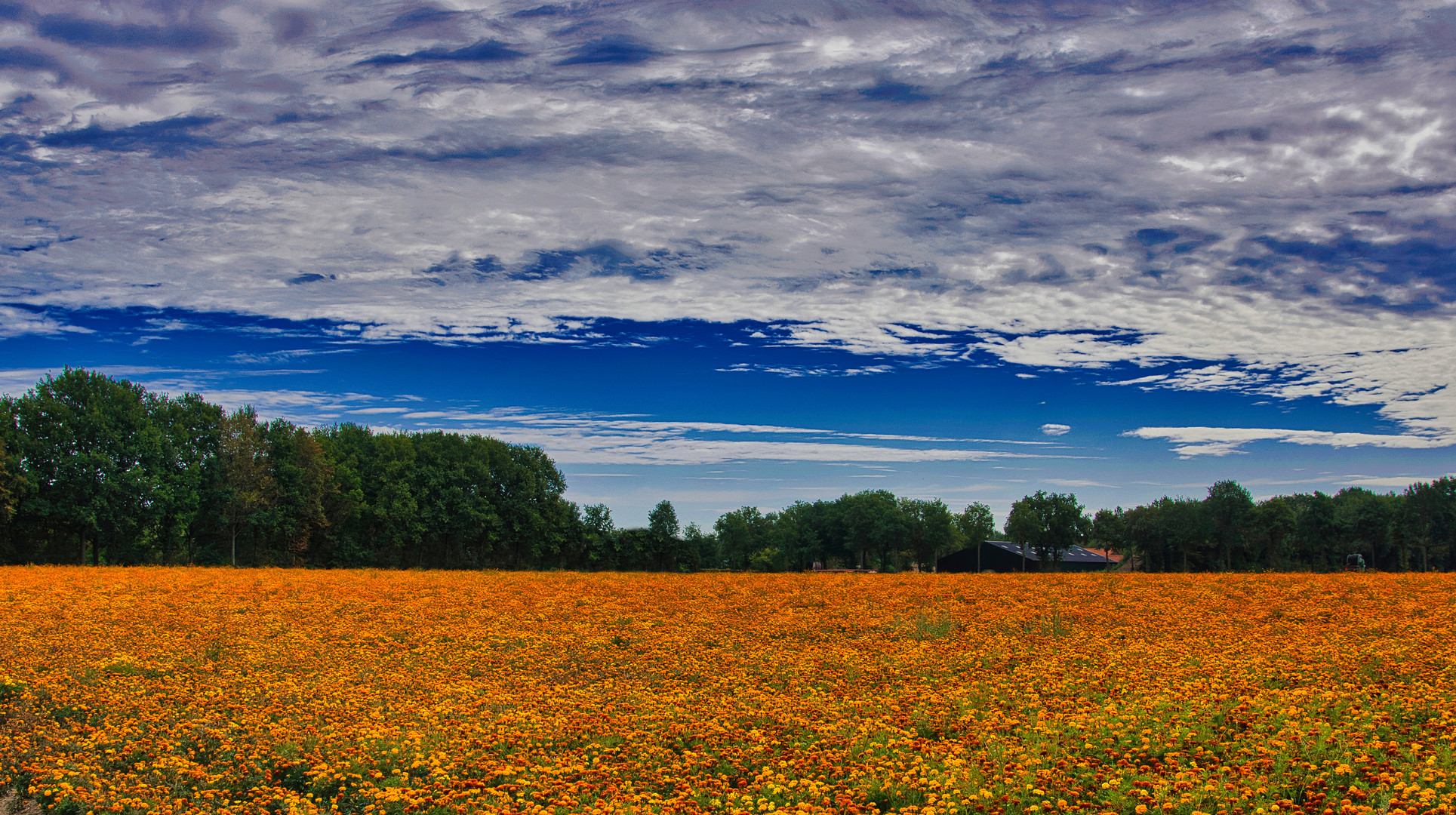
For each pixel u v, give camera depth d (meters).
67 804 11.69
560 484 99.12
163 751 13.61
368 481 90.06
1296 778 10.49
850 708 15.47
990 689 16.12
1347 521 92.19
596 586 43.56
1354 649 18.44
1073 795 10.45
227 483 77.06
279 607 31.09
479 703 16.41
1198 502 89.19
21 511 66.31
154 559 78.50
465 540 93.06
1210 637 21.73
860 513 113.75
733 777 12.36
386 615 29.55
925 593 36.44
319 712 15.62
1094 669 17.56
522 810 11.02
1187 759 11.54
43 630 23.66
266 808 11.70
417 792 11.64
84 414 70.62
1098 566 100.44
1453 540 94.81
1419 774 10.16
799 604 33.41
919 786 11.12
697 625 27.31
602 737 14.20
